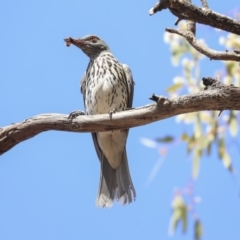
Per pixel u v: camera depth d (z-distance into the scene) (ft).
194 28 29.25
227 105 27.71
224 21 25.38
